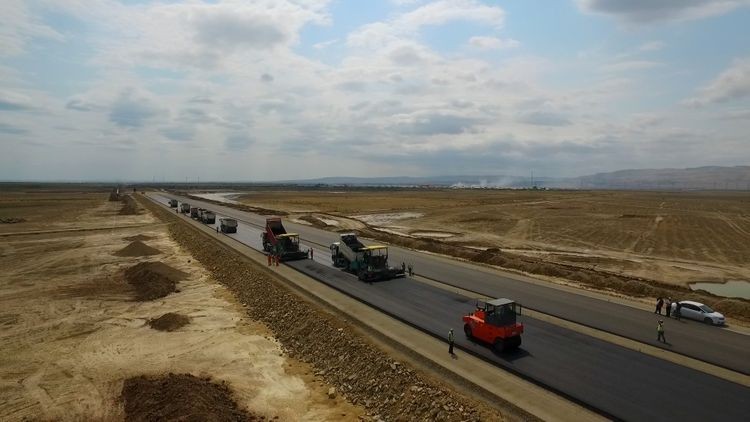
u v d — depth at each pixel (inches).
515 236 3294.8
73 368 1083.9
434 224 3986.2
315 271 1920.5
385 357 982.4
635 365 984.3
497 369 952.3
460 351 1044.5
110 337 1279.5
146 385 949.8
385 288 1628.9
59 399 938.1
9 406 916.0
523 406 800.3
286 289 1583.4
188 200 7175.2
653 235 3339.1
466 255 2324.1
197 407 803.4
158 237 3250.5
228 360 1117.1
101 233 3437.5
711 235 3363.7
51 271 2138.3
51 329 1347.2
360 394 921.5
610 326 1240.8
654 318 1321.4
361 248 1884.8
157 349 1189.7
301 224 3828.7
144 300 1646.2
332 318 1243.8
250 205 6461.6
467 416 753.6
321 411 872.9
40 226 3858.3
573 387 872.3
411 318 1269.7
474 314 1145.4
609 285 1745.8
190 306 1567.4
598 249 2797.7
